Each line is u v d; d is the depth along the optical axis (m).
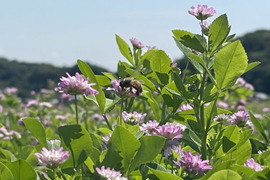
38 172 0.23
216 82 0.26
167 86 0.29
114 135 0.22
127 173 0.22
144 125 0.28
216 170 0.21
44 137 0.23
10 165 0.21
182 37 0.28
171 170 0.24
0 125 0.29
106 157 0.22
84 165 0.23
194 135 0.26
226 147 0.26
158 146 0.22
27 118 0.23
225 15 0.28
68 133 0.22
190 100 0.27
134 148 0.22
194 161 0.22
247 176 0.21
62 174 0.22
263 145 0.29
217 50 0.28
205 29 0.29
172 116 0.32
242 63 0.25
